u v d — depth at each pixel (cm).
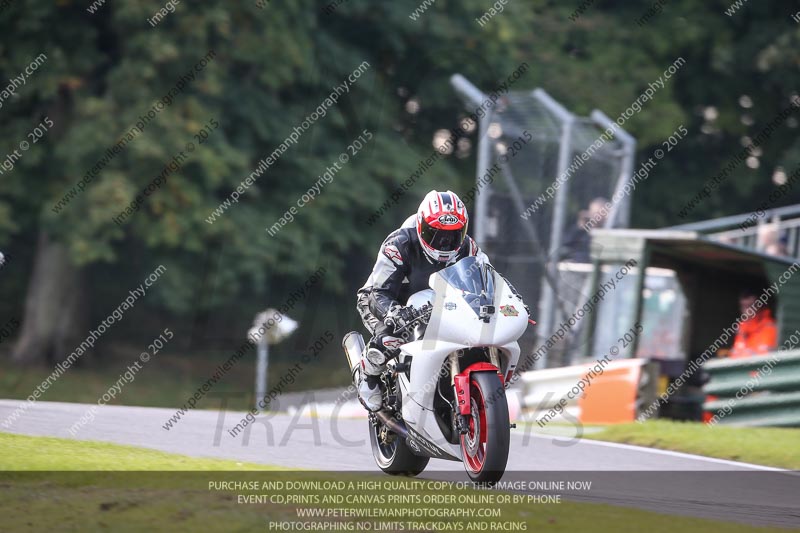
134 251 7775
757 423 3778
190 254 6969
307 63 6575
